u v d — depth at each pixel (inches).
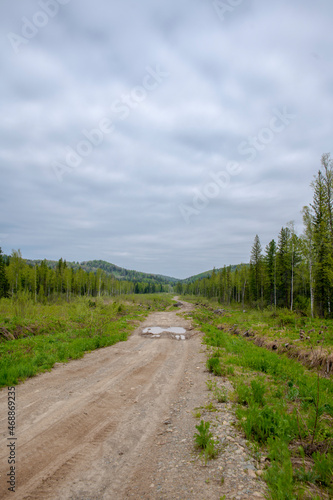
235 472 135.8
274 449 146.8
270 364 361.1
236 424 191.8
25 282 2053.4
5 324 551.2
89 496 125.9
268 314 1020.5
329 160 1050.1
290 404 233.1
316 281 1112.8
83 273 2847.0
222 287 2915.8
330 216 1047.6
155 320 1018.7
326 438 165.6
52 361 372.5
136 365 396.2
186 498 120.0
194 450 163.0
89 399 255.1
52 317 729.0
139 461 157.1
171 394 281.3
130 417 221.6
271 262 1754.4
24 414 216.2
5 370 307.4
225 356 437.7
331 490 117.6
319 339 474.0
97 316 706.8
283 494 112.3
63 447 170.9
